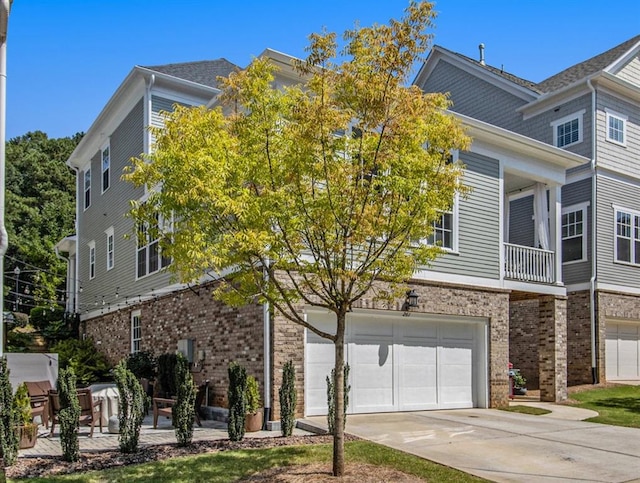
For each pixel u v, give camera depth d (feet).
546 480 23.43
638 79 67.15
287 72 37.09
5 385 25.86
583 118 62.80
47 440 32.50
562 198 64.34
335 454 23.86
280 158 23.72
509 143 49.14
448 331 45.24
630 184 64.90
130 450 27.81
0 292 26.58
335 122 22.50
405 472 24.20
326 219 22.97
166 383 44.19
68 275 88.17
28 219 120.26
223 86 25.68
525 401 51.52
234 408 30.37
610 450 29.12
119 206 62.95
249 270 24.68
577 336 61.46
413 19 22.79
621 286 62.34
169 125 23.59
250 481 22.99
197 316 44.27
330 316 38.91
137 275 57.52
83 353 63.36
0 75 27.53
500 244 48.32
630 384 59.31
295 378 34.91
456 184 24.27
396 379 41.98
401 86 23.44
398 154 23.54
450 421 37.40
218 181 21.89
